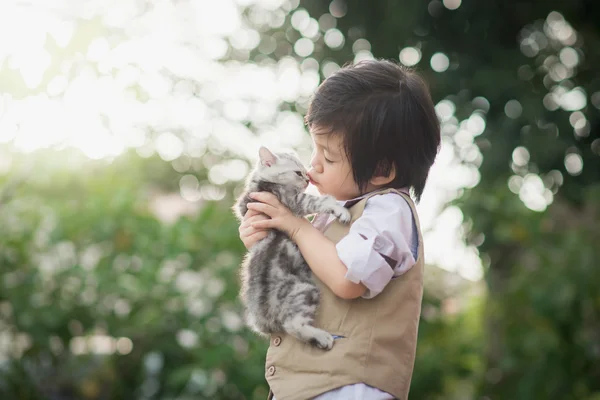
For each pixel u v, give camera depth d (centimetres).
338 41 822
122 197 653
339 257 231
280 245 261
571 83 788
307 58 824
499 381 717
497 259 742
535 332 664
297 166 295
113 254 634
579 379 656
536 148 743
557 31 802
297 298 243
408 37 789
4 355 643
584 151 777
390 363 229
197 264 630
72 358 660
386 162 248
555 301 639
